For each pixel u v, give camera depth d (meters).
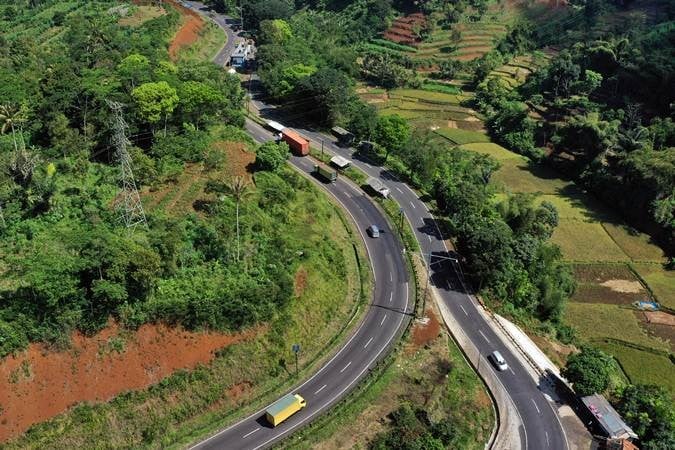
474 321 104.19
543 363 98.00
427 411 84.12
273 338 89.12
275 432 79.94
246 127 154.38
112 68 145.50
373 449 78.50
